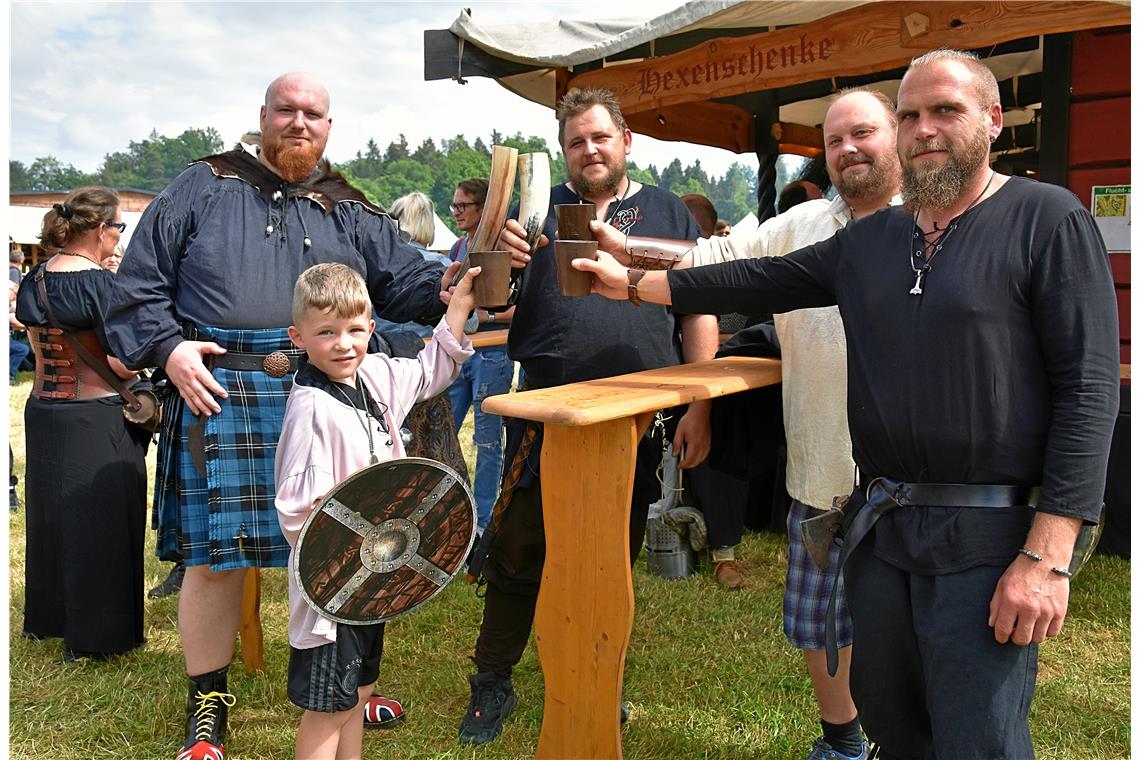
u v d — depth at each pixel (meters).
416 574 2.43
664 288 2.41
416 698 3.31
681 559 4.69
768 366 2.77
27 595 3.78
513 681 3.40
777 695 3.32
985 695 1.85
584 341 2.86
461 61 6.11
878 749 2.18
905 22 4.60
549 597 2.40
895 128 2.52
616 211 2.95
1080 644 3.81
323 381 2.36
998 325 1.85
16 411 9.31
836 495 2.57
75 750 2.97
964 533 1.89
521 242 2.60
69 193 3.74
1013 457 1.86
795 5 4.84
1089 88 5.21
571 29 5.81
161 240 2.74
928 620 1.92
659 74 5.75
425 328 4.78
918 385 1.92
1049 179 5.36
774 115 8.04
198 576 2.85
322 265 2.35
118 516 3.60
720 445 2.98
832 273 2.19
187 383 2.64
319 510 2.20
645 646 3.80
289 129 2.79
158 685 3.39
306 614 2.34
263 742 2.99
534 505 2.86
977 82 1.91
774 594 4.47
